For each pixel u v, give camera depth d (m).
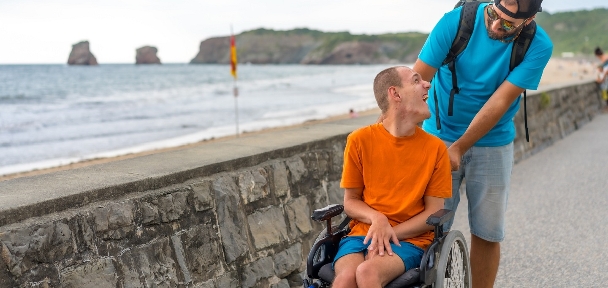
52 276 2.62
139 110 26.08
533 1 2.94
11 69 106.38
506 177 3.52
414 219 2.82
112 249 2.91
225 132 17.70
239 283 3.66
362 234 2.88
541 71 3.24
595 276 4.46
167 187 3.30
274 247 3.97
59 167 12.02
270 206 4.02
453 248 2.91
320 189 4.57
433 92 3.60
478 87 3.34
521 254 5.04
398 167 2.88
